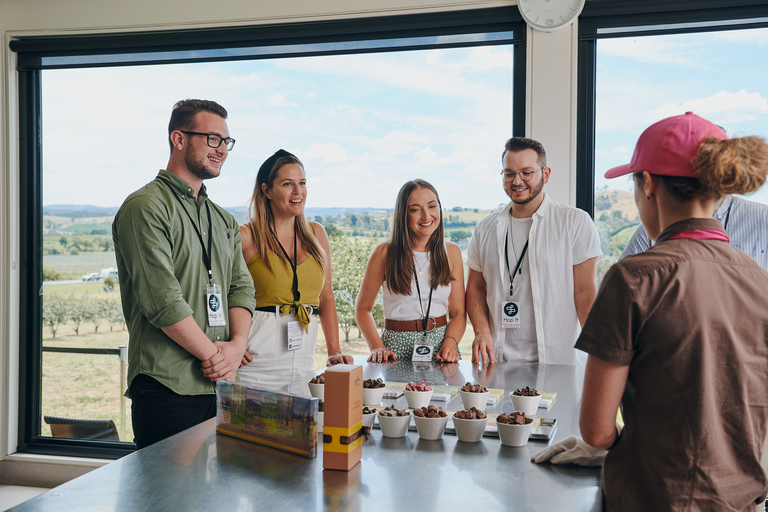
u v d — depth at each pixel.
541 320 2.53
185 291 1.95
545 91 2.93
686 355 0.87
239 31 3.23
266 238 2.48
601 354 0.90
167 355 1.87
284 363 2.43
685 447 0.87
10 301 3.40
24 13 3.37
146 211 1.86
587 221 2.52
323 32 3.15
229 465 1.12
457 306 2.68
